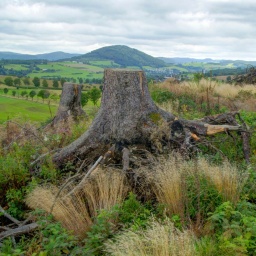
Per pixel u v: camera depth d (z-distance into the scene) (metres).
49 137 7.31
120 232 3.91
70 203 4.73
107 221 4.28
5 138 8.12
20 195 5.48
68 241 4.01
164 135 6.17
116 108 6.29
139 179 5.32
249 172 4.95
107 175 5.23
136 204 4.69
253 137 6.99
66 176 5.88
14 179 5.77
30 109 28.81
